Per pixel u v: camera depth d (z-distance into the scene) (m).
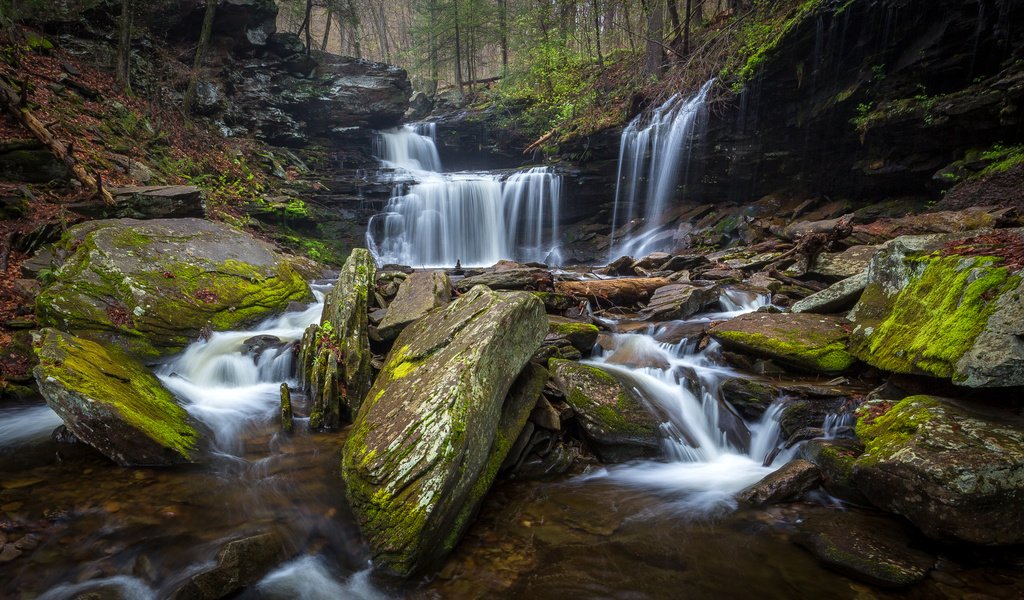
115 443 4.41
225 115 17.19
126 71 14.27
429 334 5.18
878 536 3.65
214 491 4.13
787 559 3.54
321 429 5.38
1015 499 3.33
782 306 8.16
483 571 3.41
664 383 5.92
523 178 17.56
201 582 3.03
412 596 3.18
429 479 3.44
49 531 3.54
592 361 6.48
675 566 3.47
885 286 5.91
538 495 4.41
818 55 11.89
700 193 15.48
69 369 4.59
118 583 3.12
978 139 9.84
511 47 26.25
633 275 10.91
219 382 6.31
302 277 9.97
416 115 26.47
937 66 10.16
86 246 7.01
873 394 4.91
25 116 9.56
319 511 3.92
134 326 6.36
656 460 5.10
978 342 3.94
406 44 44.41
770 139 13.58
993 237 5.10
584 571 3.42
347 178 18.06
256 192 14.53
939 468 3.47
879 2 10.59
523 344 4.92
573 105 19.67
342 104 21.11
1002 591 3.12
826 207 12.66
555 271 11.69
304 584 3.27
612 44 24.70
